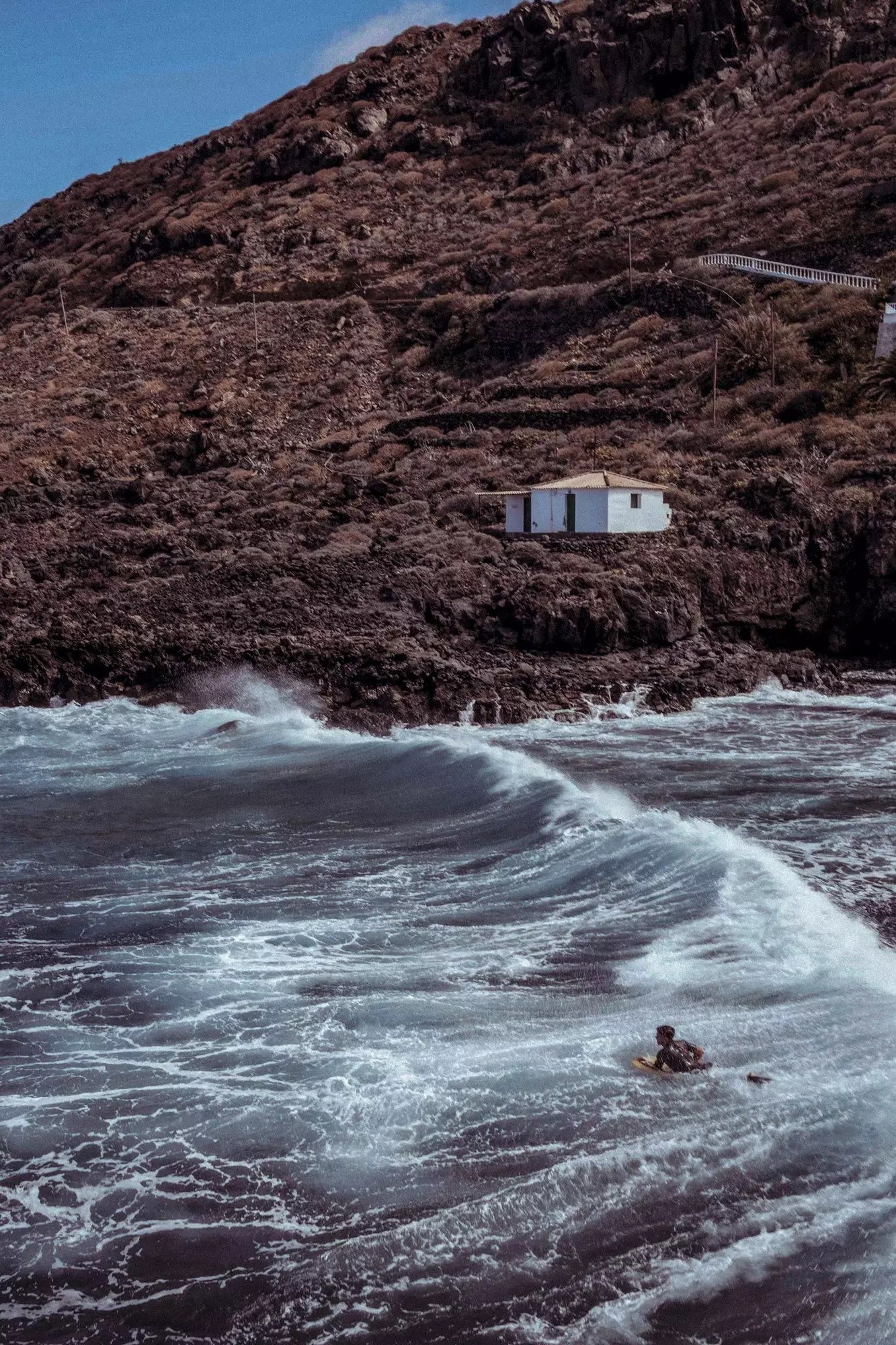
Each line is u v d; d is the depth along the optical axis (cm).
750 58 11375
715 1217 971
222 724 3366
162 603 4341
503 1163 1063
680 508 4912
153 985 1491
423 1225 981
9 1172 1081
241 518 5650
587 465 5853
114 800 2584
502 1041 1298
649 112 11250
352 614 4047
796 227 8144
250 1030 1353
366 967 1530
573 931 1627
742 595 4181
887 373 5750
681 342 7225
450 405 7375
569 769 2698
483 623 3991
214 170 13450
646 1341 848
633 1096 1164
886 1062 1185
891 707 3538
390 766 2762
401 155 12069
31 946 1659
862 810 2269
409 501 5741
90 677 3734
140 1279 937
